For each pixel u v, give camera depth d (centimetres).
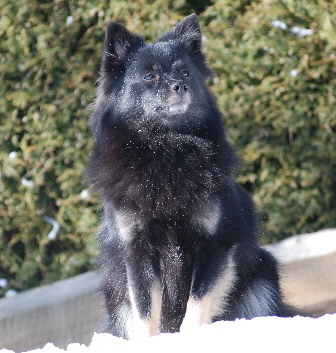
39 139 1386
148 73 806
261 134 1352
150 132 808
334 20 1345
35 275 1405
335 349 564
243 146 1352
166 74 802
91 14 1387
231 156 843
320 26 1355
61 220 1380
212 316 809
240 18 1373
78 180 1370
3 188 1387
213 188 801
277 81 1355
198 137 817
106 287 859
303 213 1353
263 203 1347
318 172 1345
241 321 646
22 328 1240
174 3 1384
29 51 1388
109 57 843
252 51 1359
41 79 1388
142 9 1380
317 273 1238
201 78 841
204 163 807
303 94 1348
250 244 857
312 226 1358
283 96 1353
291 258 1249
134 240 798
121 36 845
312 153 1341
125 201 801
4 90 1395
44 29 1384
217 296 806
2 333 1238
